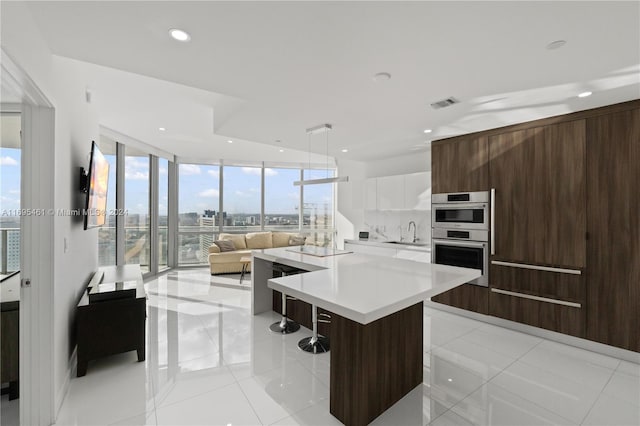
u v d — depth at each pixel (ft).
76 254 8.80
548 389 7.76
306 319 11.77
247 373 8.48
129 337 8.87
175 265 23.26
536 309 10.94
